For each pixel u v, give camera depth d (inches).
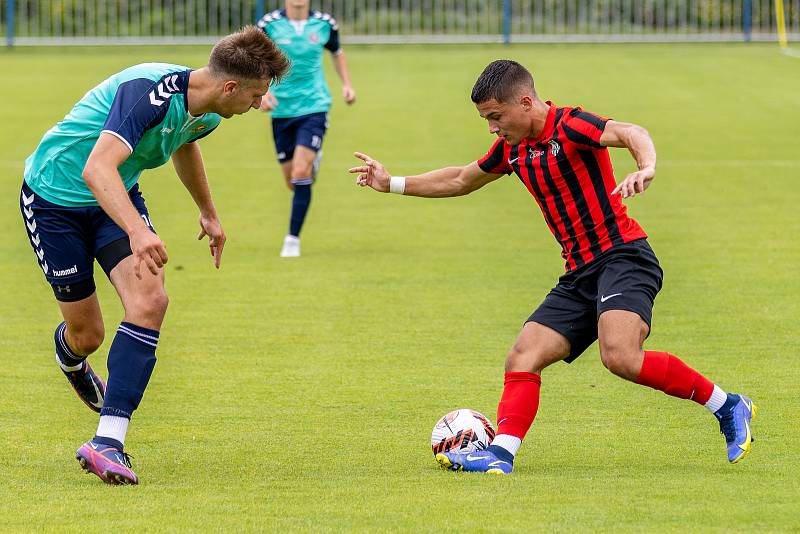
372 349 1013.2
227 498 614.9
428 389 890.7
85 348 754.2
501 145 740.7
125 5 3663.9
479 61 3388.3
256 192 1908.2
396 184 768.9
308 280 1298.0
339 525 561.0
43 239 711.1
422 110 2706.7
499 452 677.9
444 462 681.6
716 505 591.5
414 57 3467.0
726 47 3673.7
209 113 697.6
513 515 573.6
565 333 695.1
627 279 681.0
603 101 2758.4
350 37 3659.0
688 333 1049.5
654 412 826.2
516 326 1091.3
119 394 661.9
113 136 653.9
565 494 614.2
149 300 673.6
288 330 1081.4
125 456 661.3
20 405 852.6
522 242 1518.2
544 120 693.3
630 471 676.1
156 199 1841.8
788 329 1061.8
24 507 601.0
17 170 2064.5
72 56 3499.0
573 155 687.1
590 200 690.2
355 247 1497.3
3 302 1205.7
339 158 2194.9
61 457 722.8
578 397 866.8
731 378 907.4
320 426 796.0
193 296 1223.5
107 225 705.0
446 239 1542.8
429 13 3720.5
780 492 618.5
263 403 855.1
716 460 706.8
